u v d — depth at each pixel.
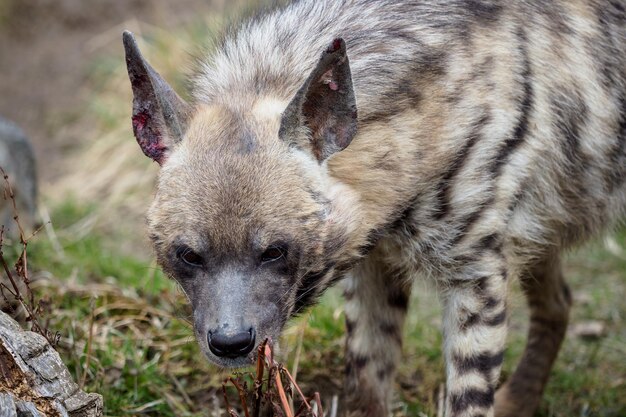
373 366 6.53
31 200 9.20
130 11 13.22
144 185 10.84
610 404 7.46
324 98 5.21
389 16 5.80
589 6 6.43
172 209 5.17
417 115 5.62
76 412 5.09
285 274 5.22
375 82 5.57
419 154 5.63
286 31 5.80
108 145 11.33
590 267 9.73
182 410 6.63
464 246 5.84
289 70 5.62
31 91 12.48
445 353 6.07
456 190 5.74
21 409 4.74
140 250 9.65
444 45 5.74
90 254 8.84
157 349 7.14
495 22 5.93
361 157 5.52
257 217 5.09
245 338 5.05
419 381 7.50
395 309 6.52
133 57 5.29
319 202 5.27
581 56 6.30
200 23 12.24
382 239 5.98
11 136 9.04
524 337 8.57
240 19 6.32
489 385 5.95
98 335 7.08
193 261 5.22
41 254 8.61
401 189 5.64
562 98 6.16
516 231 6.06
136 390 6.61
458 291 5.96
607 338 8.51
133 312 7.50
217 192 5.10
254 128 5.25
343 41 5.02
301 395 5.24
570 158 6.30
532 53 6.03
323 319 7.70
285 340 7.22
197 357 7.07
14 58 12.96
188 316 6.69
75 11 13.32
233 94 5.60
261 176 5.13
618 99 6.52
